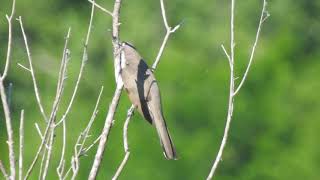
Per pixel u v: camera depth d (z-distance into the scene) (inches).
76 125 676.7
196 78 791.1
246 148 789.9
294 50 823.7
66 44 281.9
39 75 932.6
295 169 791.7
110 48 1058.1
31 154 671.8
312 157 791.7
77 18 1123.3
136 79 327.3
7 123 273.6
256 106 795.4
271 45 833.5
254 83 804.6
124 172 721.0
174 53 821.2
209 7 1136.2
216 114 779.4
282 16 1125.1
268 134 791.7
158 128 323.3
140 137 716.7
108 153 714.2
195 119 776.3
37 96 285.3
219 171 777.6
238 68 805.9
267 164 789.2
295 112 804.0
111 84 745.6
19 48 667.4
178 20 1143.0
